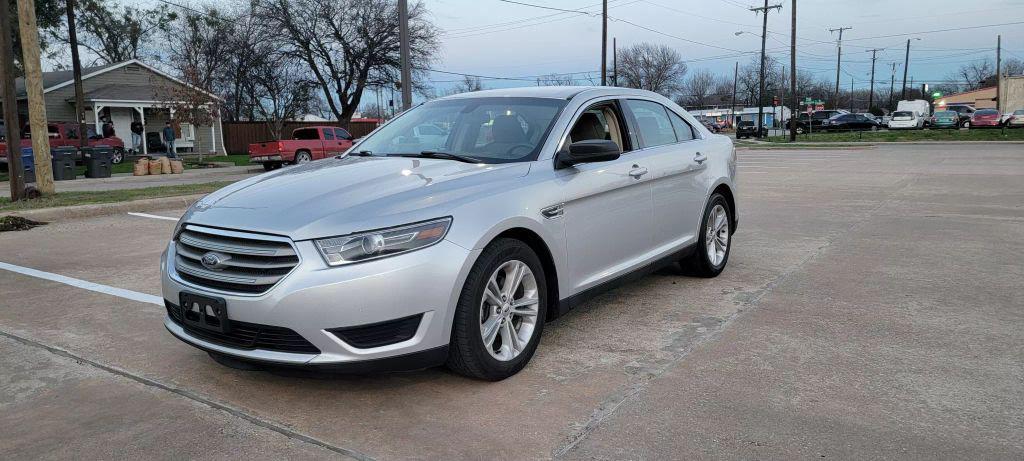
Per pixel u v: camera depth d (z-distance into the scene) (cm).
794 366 400
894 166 1869
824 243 770
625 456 301
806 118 5466
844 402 351
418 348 344
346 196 366
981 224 878
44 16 3170
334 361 331
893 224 891
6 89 1195
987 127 4738
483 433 324
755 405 349
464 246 354
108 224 985
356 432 327
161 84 3581
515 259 385
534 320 402
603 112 503
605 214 459
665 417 337
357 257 333
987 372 388
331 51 4166
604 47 4175
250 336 345
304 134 2797
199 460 304
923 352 421
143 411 354
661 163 523
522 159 431
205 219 370
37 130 1238
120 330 484
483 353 367
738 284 591
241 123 4159
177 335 379
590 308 525
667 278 617
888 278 606
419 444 314
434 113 512
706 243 595
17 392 379
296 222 342
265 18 3991
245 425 337
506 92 513
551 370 400
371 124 4888
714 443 311
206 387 383
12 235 897
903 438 313
